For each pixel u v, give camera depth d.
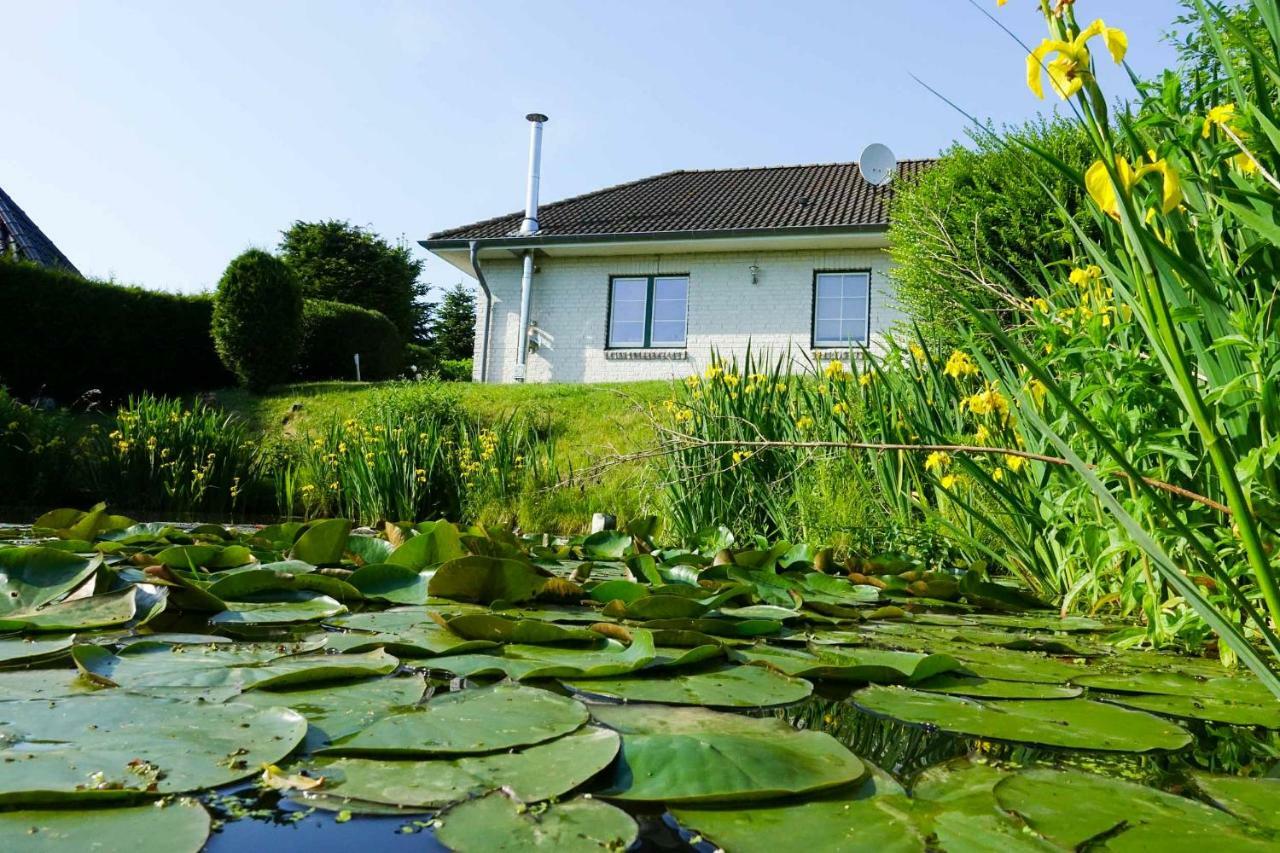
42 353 12.23
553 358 13.96
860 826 0.98
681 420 5.10
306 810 0.98
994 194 6.39
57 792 0.93
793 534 4.38
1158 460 2.06
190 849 0.84
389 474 7.77
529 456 7.68
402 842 0.90
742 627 2.23
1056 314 2.58
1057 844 0.94
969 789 1.12
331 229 29.53
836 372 4.49
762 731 1.33
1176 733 1.42
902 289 7.32
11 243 16.80
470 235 14.69
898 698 1.62
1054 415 2.67
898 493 4.04
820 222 13.28
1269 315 1.52
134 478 8.58
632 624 2.18
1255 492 1.67
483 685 1.56
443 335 35.78
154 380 13.38
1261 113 1.31
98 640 1.81
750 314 13.23
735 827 0.97
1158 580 2.35
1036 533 3.17
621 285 13.93
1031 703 1.62
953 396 4.07
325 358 15.97
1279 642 1.06
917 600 3.04
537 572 2.69
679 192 16.19
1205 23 1.40
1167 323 0.99
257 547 3.54
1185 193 1.71
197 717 1.25
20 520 6.34
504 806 0.99
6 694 1.35
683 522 4.91
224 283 12.73
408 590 2.56
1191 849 0.93
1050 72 1.01
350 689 1.46
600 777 1.11
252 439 10.85
